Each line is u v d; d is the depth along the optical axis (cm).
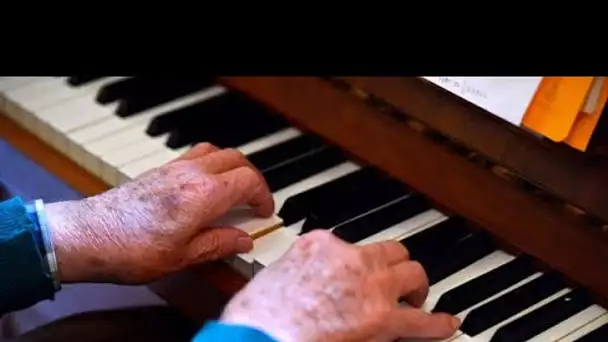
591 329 97
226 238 100
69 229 97
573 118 93
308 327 85
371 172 116
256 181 102
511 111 97
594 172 97
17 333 132
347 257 90
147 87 126
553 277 102
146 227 97
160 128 119
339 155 117
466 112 106
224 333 85
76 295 136
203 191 98
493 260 104
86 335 109
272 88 123
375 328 87
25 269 95
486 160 105
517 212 104
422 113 110
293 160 116
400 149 113
